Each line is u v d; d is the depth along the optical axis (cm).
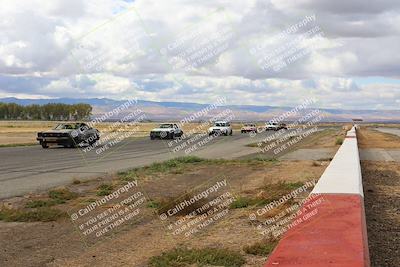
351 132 4097
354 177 688
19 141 3981
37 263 563
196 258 559
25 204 976
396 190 1180
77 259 579
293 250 318
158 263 548
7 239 679
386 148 3117
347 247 324
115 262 565
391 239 645
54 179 1419
